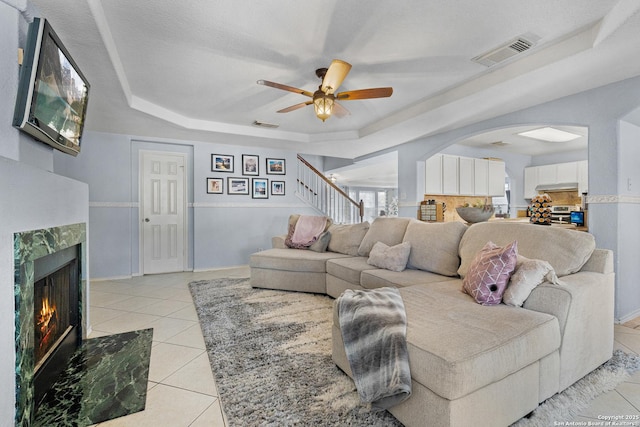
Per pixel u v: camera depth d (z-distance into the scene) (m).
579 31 2.15
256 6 1.88
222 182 5.35
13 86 1.52
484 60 2.55
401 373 1.33
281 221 5.90
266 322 2.73
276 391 1.70
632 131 2.84
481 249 2.31
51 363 1.79
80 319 2.32
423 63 2.61
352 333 1.65
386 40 2.26
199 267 5.19
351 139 4.82
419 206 4.81
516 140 5.13
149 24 2.07
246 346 2.25
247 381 1.80
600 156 2.78
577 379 1.73
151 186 4.93
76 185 2.19
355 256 3.72
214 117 4.14
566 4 1.86
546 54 2.37
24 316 1.36
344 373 1.86
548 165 6.08
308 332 2.49
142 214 4.87
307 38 2.24
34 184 1.48
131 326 2.70
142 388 1.76
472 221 3.04
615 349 2.15
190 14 1.96
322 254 3.89
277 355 2.11
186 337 2.46
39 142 2.00
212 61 2.58
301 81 2.97
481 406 1.28
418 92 3.25
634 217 2.85
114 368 1.98
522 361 1.40
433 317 1.62
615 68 2.42
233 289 3.90
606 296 1.92
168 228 5.05
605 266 1.96
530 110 3.30
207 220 5.24
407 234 3.15
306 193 6.39
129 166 4.67
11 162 1.26
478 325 1.50
